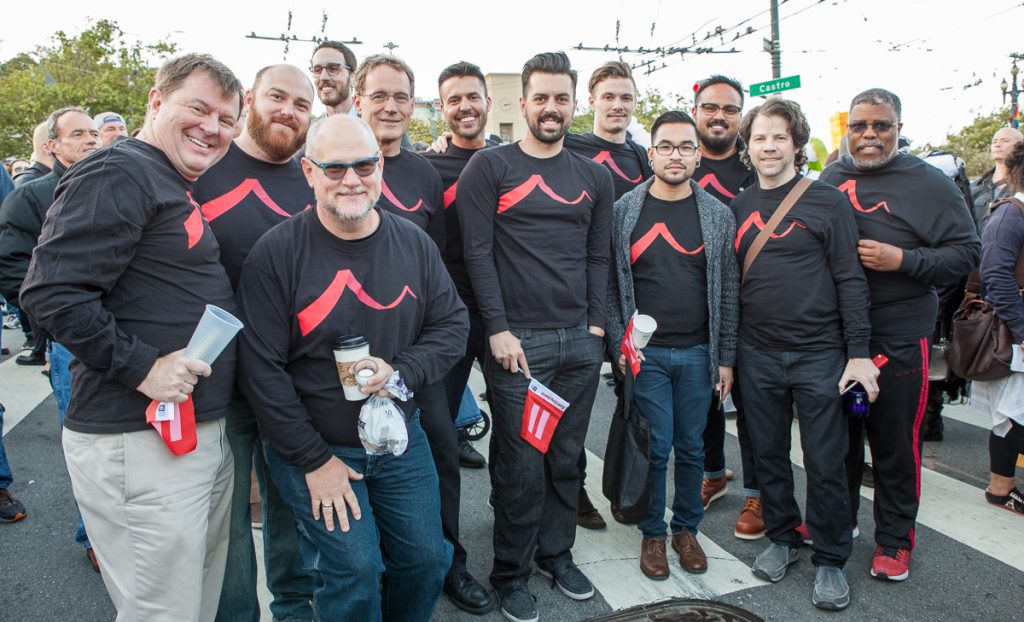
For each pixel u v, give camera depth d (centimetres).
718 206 320
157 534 198
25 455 460
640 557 332
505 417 288
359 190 211
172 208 197
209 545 226
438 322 243
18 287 331
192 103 201
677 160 305
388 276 224
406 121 308
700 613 278
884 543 313
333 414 219
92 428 195
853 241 295
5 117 2117
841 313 297
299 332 216
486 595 292
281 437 210
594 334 304
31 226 336
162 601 202
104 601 293
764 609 290
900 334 303
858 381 289
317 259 216
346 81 421
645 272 318
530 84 288
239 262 242
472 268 291
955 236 300
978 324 365
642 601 297
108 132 455
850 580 310
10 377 652
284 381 212
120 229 184
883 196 308
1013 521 362
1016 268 352
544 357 291
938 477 419
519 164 294
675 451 328
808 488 302
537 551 316
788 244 299
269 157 252
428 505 235
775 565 312
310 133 213
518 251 292
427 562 233
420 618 244
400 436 211
